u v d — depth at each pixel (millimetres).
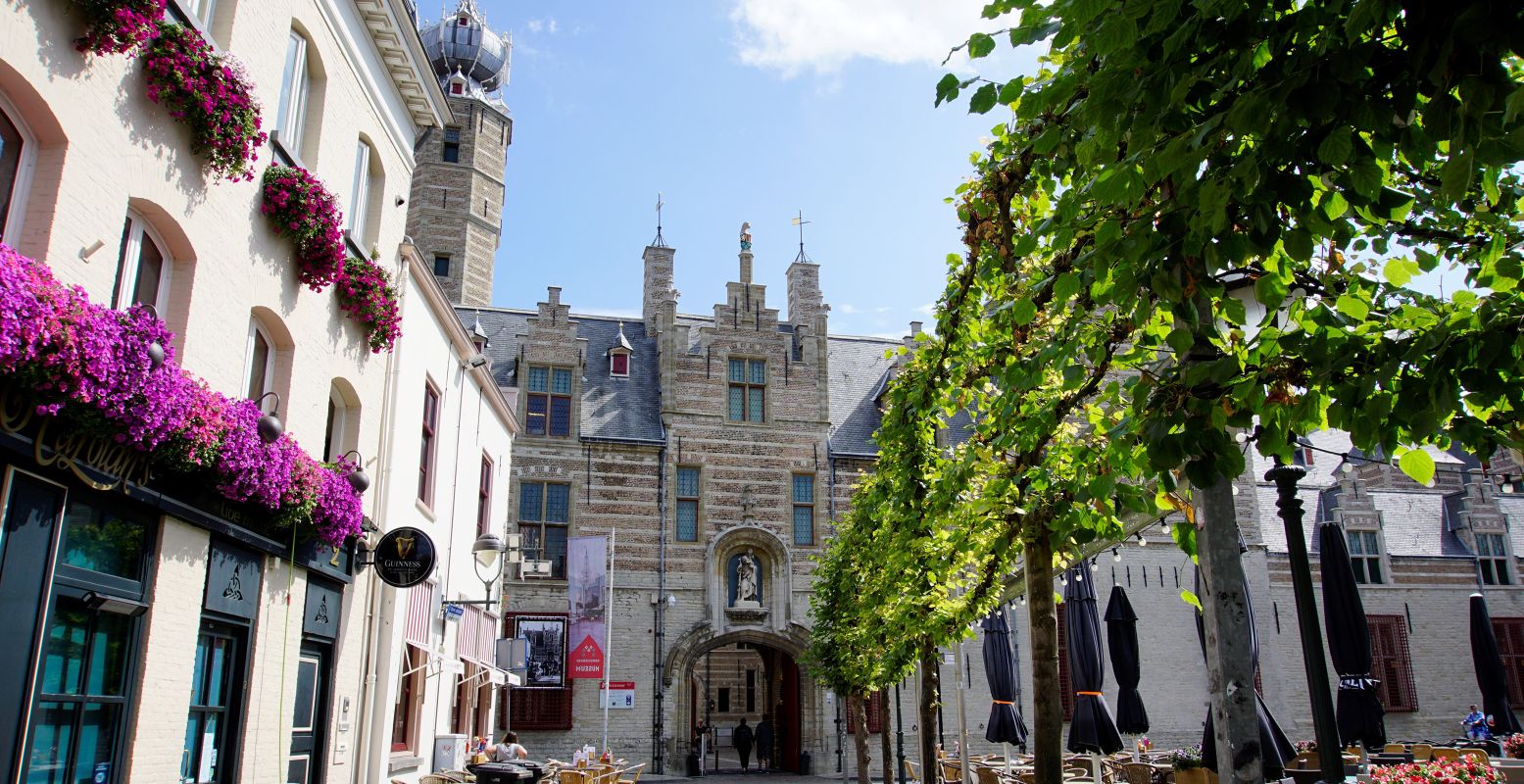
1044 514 8438
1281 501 7820
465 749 17984
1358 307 4988
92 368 6387
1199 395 4973
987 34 5234
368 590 12930
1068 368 6809
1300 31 4070
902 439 12156
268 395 9312
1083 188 5668
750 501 28250
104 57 7160
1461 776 10914
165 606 8133
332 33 11469
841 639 18109
